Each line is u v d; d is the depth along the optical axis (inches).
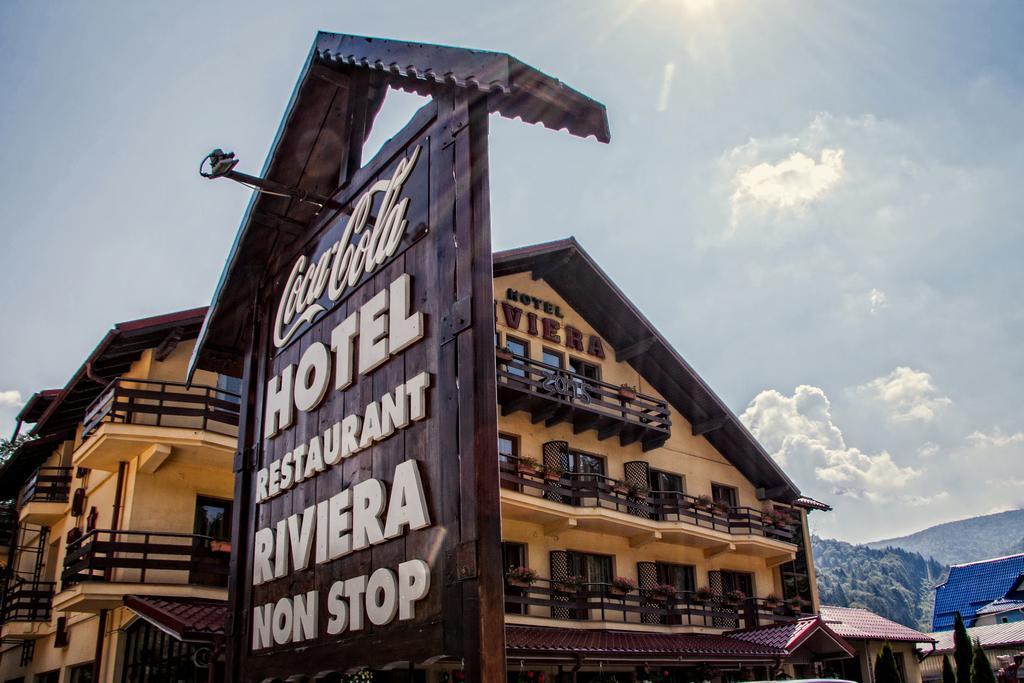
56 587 855.7
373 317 243.3
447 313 212.4
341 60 283.6
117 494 669.9
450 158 228.5
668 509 868.0
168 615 556.1
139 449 650.8
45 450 947.3
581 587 781.3
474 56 219.8
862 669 1057.5
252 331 338.0
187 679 593.0
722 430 994.7
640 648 708.0
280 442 292.0
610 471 852.0
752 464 1021.2
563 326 872.9
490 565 182.7
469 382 198.1
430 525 200.1
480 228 213.0
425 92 256.4
